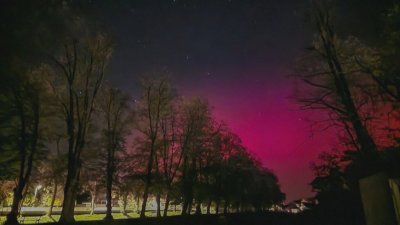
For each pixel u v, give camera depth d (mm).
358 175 24938
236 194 64312
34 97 33156
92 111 40375
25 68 20391
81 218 51875
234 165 64500
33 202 57688
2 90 22656
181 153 52219
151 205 80500
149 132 48875
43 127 36812
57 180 40125
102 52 39812
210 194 56688
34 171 38656
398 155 17094
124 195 53969
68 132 36594
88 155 42406
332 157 29781
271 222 54750
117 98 46375
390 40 16000
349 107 22906
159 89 50156
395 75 17391
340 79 23422
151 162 46219
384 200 10781
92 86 39938
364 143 21812
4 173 33656
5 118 31922
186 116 54125
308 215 36312
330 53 24516
